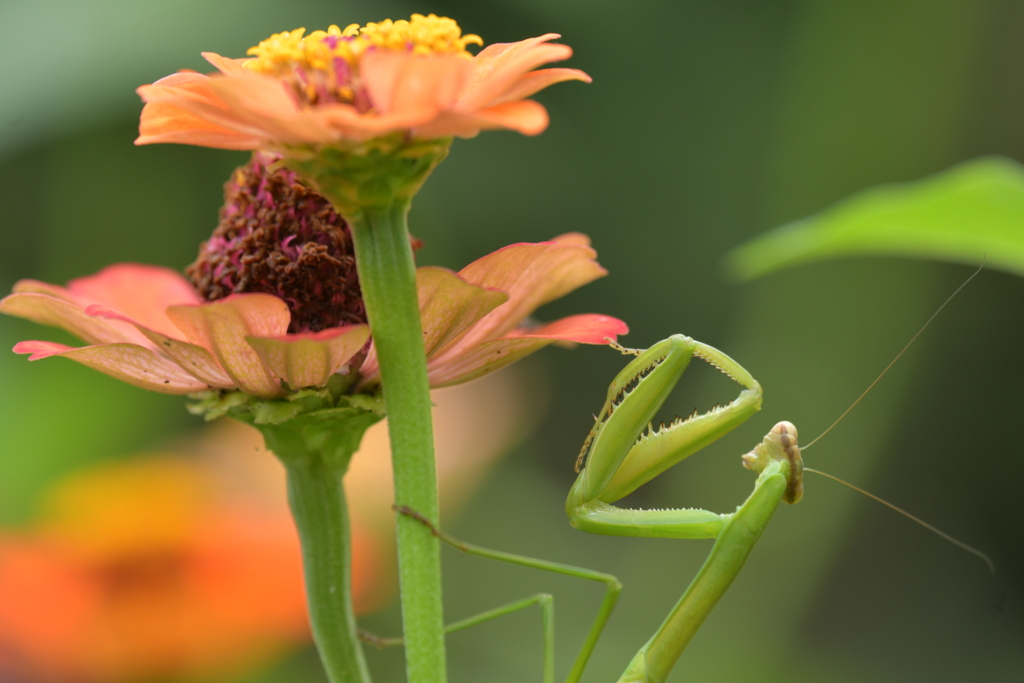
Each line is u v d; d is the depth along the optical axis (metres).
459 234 0.72
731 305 0.77
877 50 0.55
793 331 0.53
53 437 0.44
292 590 0.38
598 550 0.56
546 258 0.37
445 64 0.34
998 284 0.72
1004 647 0.66
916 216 0.37
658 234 0.79
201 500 0.38
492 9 0.71
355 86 0.35
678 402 0.76
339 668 0.37
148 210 0.53
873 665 0.66
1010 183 0.37
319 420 0.37
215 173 0.57
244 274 0.37
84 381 0.44
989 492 0.71
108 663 0.37
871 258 0.52
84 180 0.51
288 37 0.35
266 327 0.35
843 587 0.70
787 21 0.75
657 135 0.78
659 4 0.76
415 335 0.35
